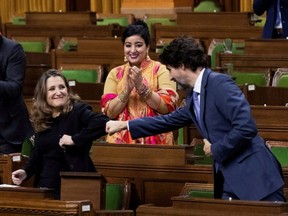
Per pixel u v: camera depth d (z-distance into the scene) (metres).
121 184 10.28
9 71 11.63
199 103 8.58
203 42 19.80
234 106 8.35
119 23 22.62
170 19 22.28
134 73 10.20
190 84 8.65
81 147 9.34
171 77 8.73
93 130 9.28
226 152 8.36
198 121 8.69
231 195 8.47
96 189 8.86
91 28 20.94
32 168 9.70
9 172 10.66
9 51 11.66
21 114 11.80
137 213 8.52
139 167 10.40
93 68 16.89
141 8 24.47
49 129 9.57
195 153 11.03
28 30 21.31
